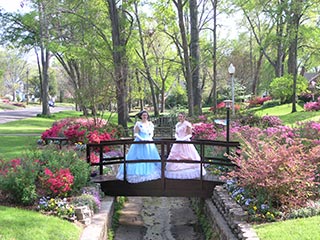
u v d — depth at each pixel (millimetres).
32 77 69562
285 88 23938
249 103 31734
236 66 42094
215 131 12766
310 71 57500
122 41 18844
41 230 4941
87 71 15336
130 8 19391
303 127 9680
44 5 20203
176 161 7652
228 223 5914
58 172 6402
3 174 6246
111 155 10766
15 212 5539
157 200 9523
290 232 4754
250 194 6164
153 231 7234
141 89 30328
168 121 21203
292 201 5770
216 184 7633
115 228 7234
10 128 21094
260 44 31625
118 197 8578
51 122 26344
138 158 7934
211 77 37875
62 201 6059
